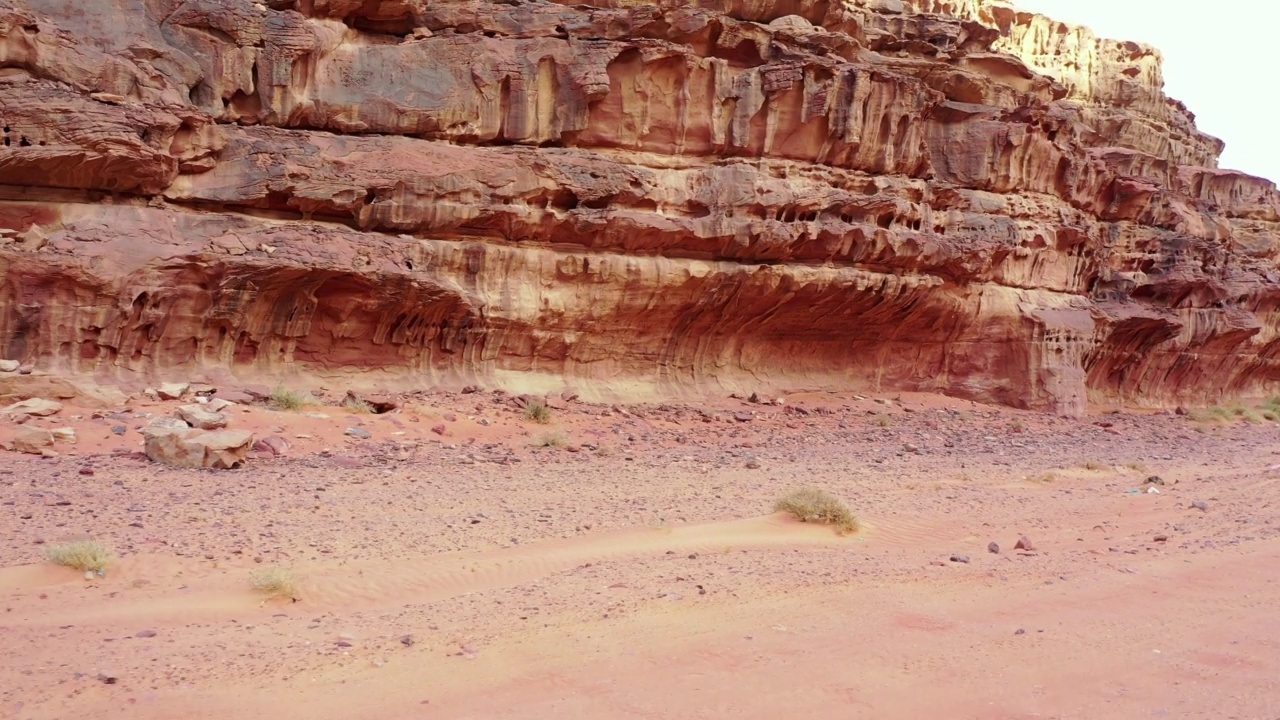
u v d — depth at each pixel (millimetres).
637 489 14102
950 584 9289
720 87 23500
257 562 9078
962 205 28344
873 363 28734
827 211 24781
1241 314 41188
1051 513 13758
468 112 21391
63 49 17219
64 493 10984
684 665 6723
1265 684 6602
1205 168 49125
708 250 23328
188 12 19109
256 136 19422
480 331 21078
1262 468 20125
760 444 20094
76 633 6945
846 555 10453
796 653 7031
